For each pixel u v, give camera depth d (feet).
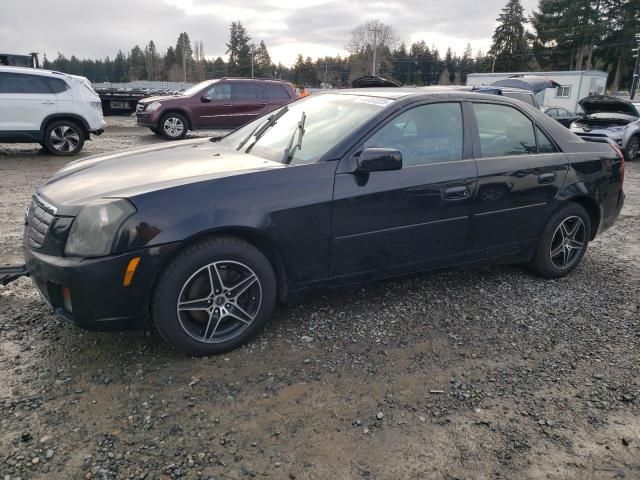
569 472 7.67
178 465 7.50
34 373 9.51
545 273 14.73
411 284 14.24
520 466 7.75
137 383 9.34
